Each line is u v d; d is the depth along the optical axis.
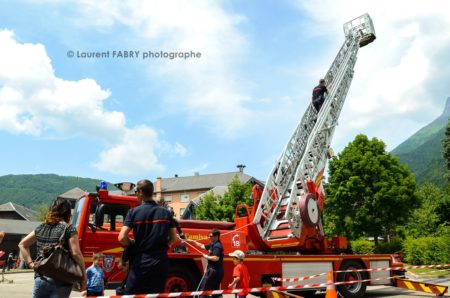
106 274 8.69
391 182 32.12
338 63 17.98
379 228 31.97
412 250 24.36
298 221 11.86
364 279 12.43
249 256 10.28
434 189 52.47
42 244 4.39
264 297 10.59
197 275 9.15
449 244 21.94
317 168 13.86
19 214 69.88
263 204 12.19
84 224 8.72
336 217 33.28
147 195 4.94
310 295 13.63
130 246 4.82
